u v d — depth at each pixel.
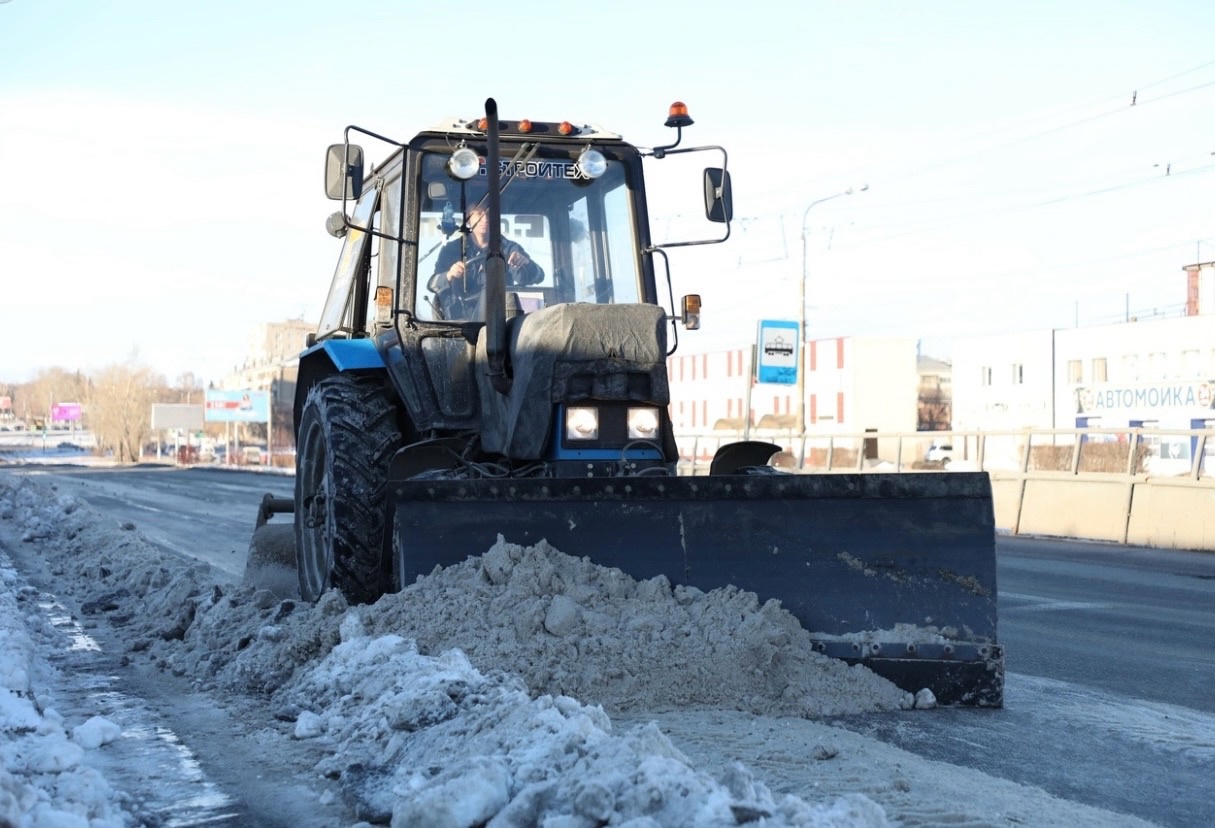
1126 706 5.50
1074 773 4.30
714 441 34.22
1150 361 48.53
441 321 6.66
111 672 6.16
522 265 6.86
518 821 3.17
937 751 4.56
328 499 6.51
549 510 5.41
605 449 5.96
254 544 8.32
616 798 3.08
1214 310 53.53
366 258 7.70
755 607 5.23
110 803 3.75
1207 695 5.85
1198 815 3.82
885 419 56.25
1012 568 12.73
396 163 6.92
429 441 6.28
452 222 6.76
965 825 3.50
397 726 4.25
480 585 5.22
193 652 6.22
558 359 5.91
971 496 5.46
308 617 5.75
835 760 4.23
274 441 86.56
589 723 3.76
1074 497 17.00
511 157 6.95
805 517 5.43
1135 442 16.25
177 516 21.00
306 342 9.16
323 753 4.38
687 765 3.46
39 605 8.91
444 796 3.25
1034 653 7.15
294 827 3.59
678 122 6.96
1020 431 18.16
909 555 5.41
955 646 5.30
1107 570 12.52
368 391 6.84
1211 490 14.84
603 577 5.28
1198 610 9.28
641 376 6.00
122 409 90.88
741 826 2.89
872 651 5.27
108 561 11.12
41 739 4.37
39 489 21.22
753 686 5.02
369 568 6.27
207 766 4.25
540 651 4.98
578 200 7.00
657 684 4.96
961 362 57.09
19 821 3.18
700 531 5.42
